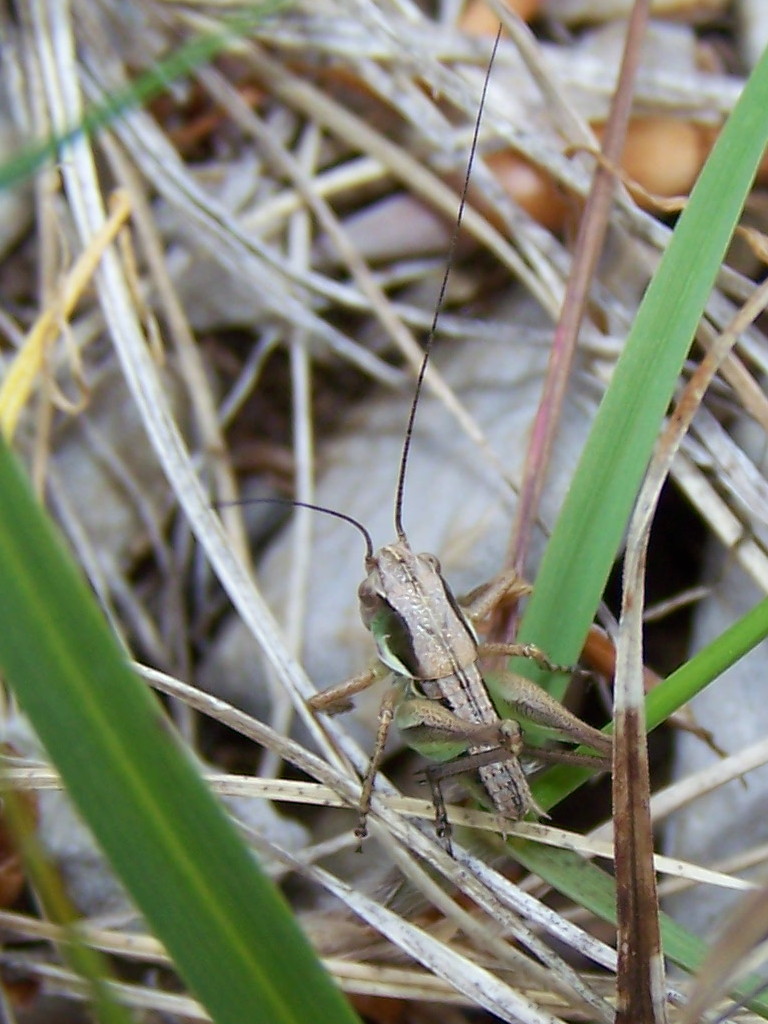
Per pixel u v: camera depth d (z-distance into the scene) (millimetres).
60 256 88
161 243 93
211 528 77
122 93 72
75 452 88
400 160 93
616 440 66
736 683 76
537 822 67
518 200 89
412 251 94
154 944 68
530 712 68
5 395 82
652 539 84
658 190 89
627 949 58
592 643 77
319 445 92
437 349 93
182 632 85
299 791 67
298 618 83
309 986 51
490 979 63
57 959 71
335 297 91
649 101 89
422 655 70
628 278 85
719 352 62
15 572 47
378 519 85
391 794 70
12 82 90
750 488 78
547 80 86
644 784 58
